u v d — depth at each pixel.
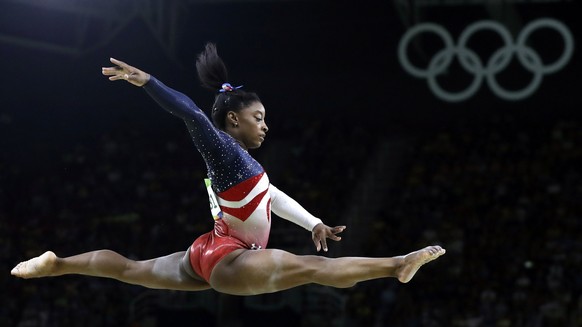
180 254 9.23
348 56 39.78
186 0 35.47
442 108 39.34
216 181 8.93
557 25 32.03
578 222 31.52
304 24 38.88
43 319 30.80
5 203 37.06
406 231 32.91
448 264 30.94
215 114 9.31
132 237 34.47
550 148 35.81
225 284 8.55
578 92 37.75
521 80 38.16
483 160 35.81
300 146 38.97
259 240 9.07
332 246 33.84
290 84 40.41
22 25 37.91
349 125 39.50
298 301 30.59
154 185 37.19
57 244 34.41
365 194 36.16
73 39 38.62
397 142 38.72
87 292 31.73
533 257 30.39
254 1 37.72
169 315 29.72
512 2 33.88
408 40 33.47
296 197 36.19
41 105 40.41
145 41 38.78
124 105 40.88
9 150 39.69
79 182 37.88
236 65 40.31
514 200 33.31
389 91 39.75
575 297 28.39
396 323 29.33
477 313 28.80
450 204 33.84
